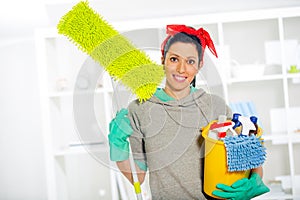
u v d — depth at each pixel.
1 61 2.92
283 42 2.48
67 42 2.84
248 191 1.15
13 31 2.91
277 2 2.80
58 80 2.69
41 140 2.94
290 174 2.56
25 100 2.93
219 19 2.46
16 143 2.94
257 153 1.10
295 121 2.73
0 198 2.96
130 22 2.47
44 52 2.52
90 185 2.91
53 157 2.54
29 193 2.96
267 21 2.78
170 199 1.08
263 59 2.79
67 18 0.89
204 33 0.94
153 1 2.84
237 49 2.80
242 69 2.51
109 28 0.90
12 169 2.96
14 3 2.88
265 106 2.80
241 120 1.12
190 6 2.84
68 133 2.86
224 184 1.11
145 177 1.12
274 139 2.54
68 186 2.91
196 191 1.08
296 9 2.45
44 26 2.91
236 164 1.08
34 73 2.92
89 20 0.88
